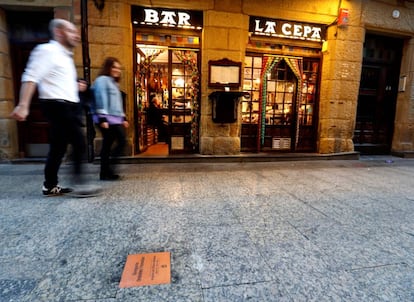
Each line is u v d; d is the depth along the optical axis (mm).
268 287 1519
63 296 1405
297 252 1916
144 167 4656
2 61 4738
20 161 4879
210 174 4230
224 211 2670
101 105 3348
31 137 5176
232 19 5074
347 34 5629
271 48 5633
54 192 3035
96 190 3227
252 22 5242
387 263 1802
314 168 4938
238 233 2193
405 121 6539
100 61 4746
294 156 5625
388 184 3902
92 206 2711
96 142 4797
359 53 5766
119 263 1718
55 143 2863
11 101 4957
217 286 1516
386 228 2373
